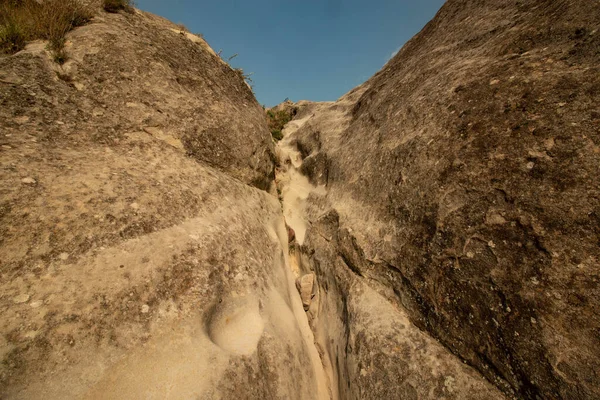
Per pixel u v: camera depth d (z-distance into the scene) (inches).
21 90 121.2
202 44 229.6
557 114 99.0
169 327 83.8
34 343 64.9
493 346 87.0
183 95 178.9
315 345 147.4
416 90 179.5
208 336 90.8
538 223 88.2
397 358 103.8
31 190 88.7
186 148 165.5
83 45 154.6
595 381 66.5
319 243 184.1
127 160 128.3
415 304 113.6
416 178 133.2
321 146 285.7
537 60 120.3
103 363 69.8
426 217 120.9
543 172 93.3
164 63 180.2
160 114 161.8
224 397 77.2
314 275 177.2
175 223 113.3
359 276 141.6
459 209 109.8
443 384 91.6
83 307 74.6
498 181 102.7
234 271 116.3
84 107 137.3
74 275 78.9
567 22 121.3
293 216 244.5
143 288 86.4
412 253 120.7
